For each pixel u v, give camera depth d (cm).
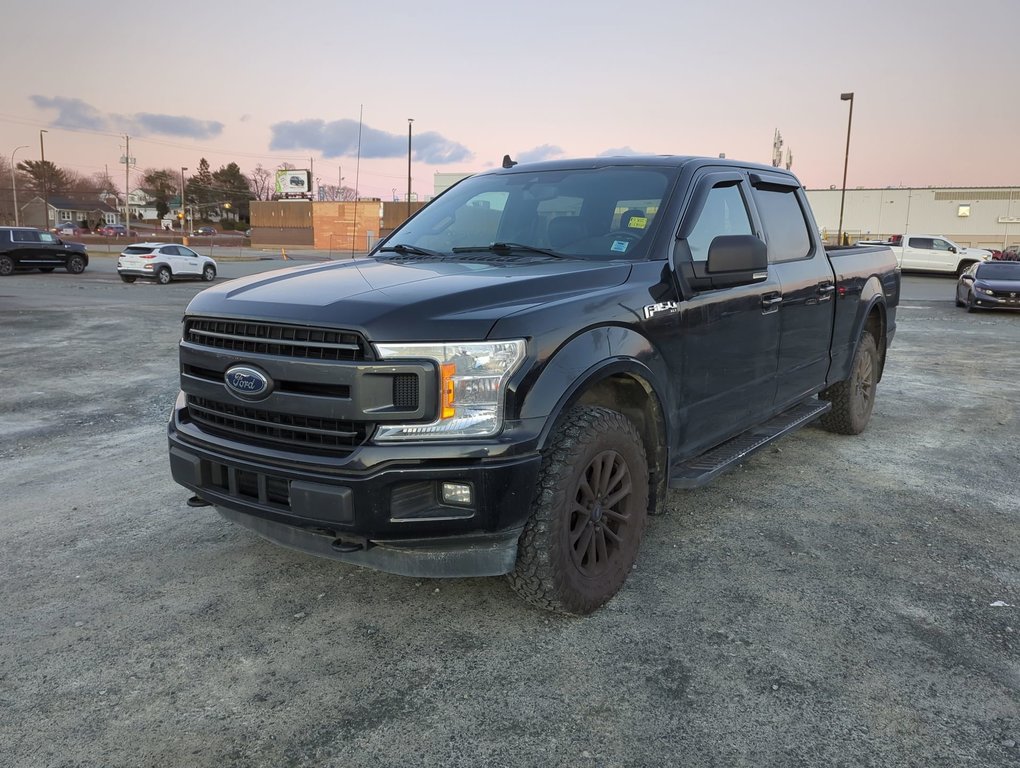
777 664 273
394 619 307
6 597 329
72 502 453
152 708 249
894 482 487
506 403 264
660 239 348
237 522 311
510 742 231
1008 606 320
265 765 222
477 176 454
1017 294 1702
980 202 5534
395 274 320
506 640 290
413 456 255
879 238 5550
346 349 259
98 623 305
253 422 283
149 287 2536
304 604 320
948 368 972
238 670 271
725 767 220
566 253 355
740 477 495
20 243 3003
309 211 7675
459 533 263
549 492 278
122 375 889
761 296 409
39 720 243
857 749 228
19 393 785
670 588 334
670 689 258
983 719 243
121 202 14250
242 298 296
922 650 284
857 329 559
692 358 354
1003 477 500
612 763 222
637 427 341
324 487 259
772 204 461
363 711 247
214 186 13562
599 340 295
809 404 535
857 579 344
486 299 279
